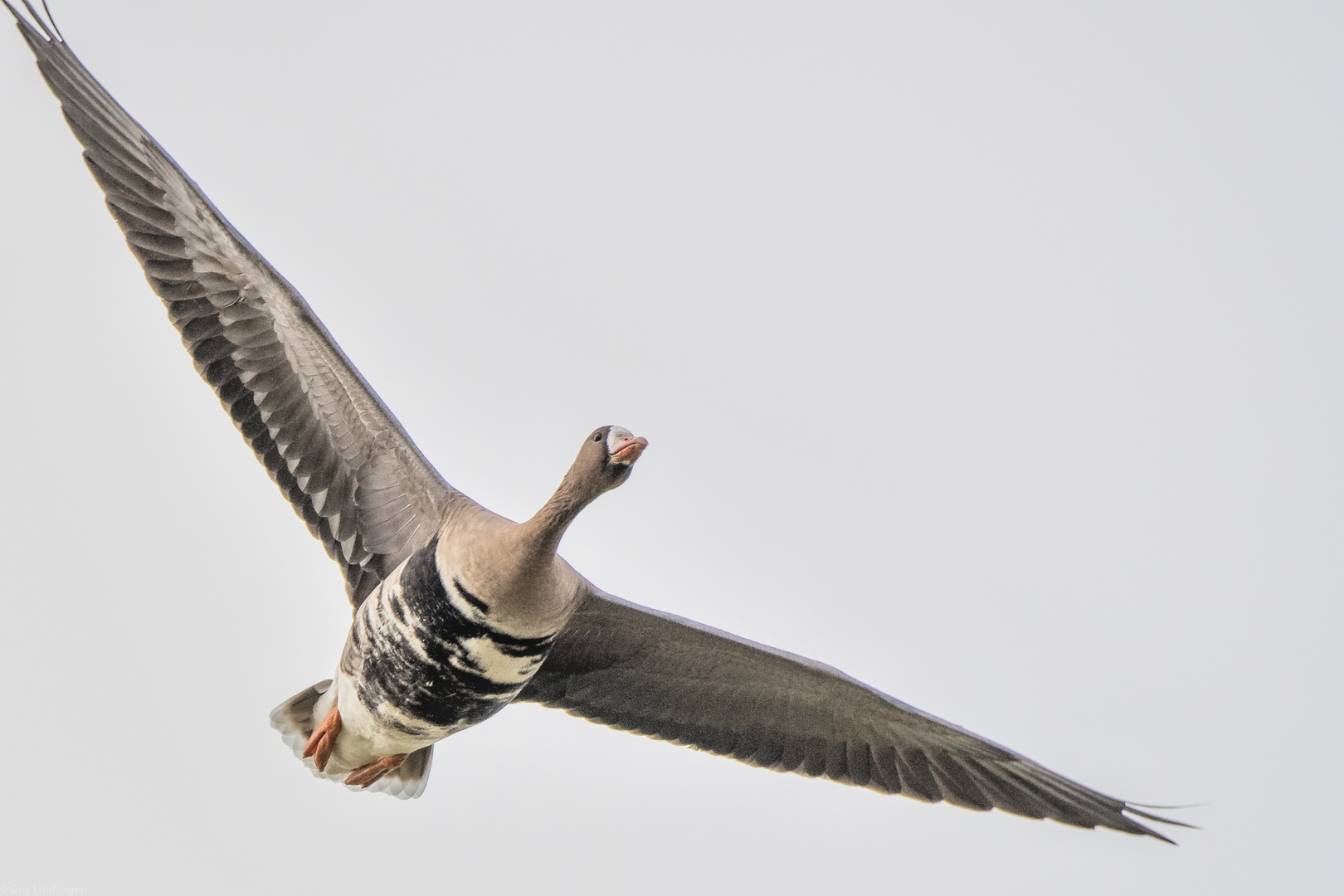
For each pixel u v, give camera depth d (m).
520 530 13.37
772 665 15.09
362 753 14.70
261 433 14.49
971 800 15.80
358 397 14.30
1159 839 15.23
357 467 14.66
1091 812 15.50
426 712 14.00
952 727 15.18
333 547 14.77
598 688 15.91
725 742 16.05
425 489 14.50
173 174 13.62
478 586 13.35
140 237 13.80
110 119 13.82
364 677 14.12
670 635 15.15
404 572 13.88
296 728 15.02
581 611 15.02
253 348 14.22
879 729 15.68
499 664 13.65
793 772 15.96
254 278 13.83
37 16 13.67
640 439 13.48
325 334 13.90
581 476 13.46
